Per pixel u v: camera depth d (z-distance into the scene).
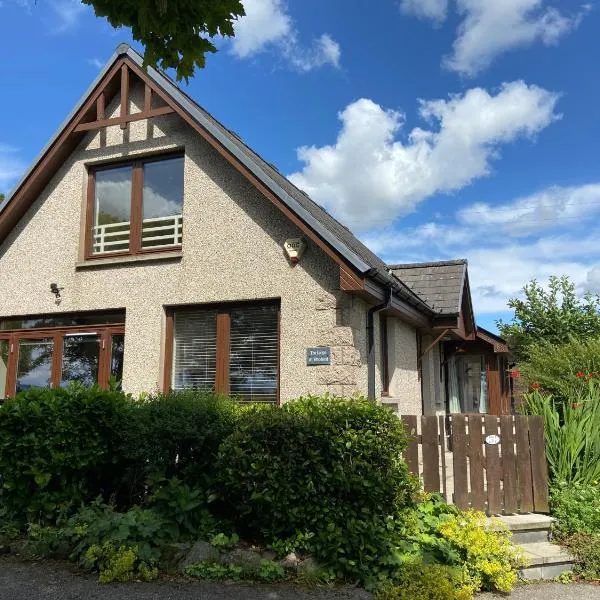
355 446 5.59
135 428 6.40
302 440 5.58
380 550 5.48
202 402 6.48
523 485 6.95
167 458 6.25
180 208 9.91
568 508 6.70
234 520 6.11
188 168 9.77
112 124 10.08
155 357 9.48
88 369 10.14
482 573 5.54
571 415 7.53
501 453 6.96
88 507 6.27
